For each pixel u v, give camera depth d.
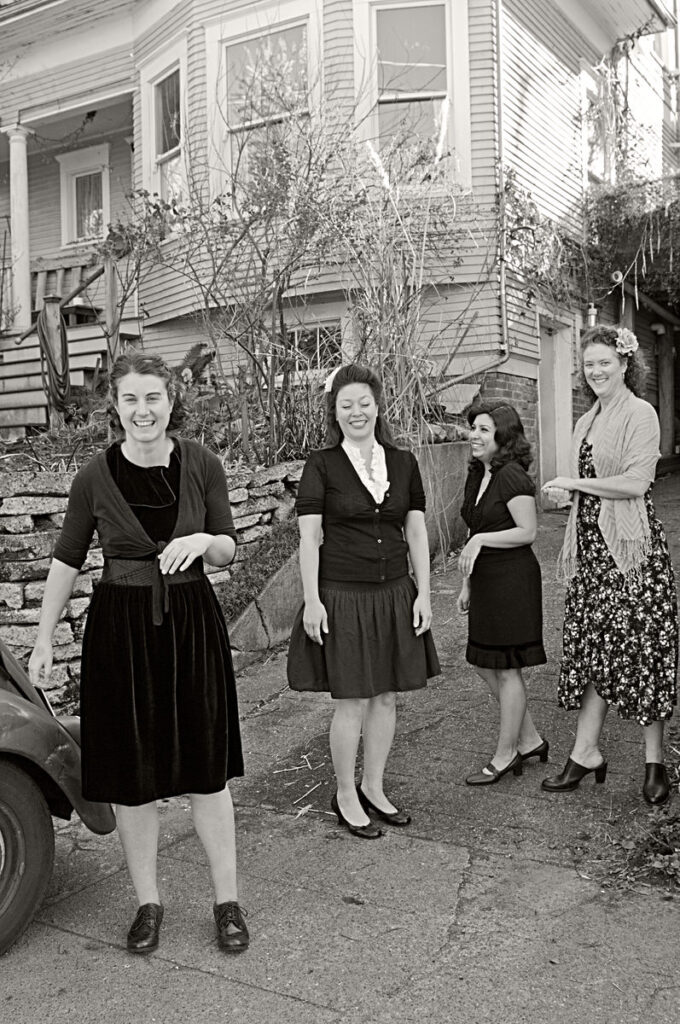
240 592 6.07
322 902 3.29
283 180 7.39
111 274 8.86
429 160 8.38
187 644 3.01
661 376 15.80
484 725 4.83
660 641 3.82
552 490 4.00
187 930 3.14
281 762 4.60
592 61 11.95
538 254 10.12
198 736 2.99
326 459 3.84
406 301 7.65
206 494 3.15
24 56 12.59
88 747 2.98
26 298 12.59
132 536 3.00
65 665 5.11
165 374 3.07
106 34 11.88
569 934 3.01
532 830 3.73
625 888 3.27
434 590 7.09
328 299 9.67
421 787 4.18
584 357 4.04
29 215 14.42
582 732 4.04
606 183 11.66
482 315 9.59
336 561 3.78
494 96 9.61
